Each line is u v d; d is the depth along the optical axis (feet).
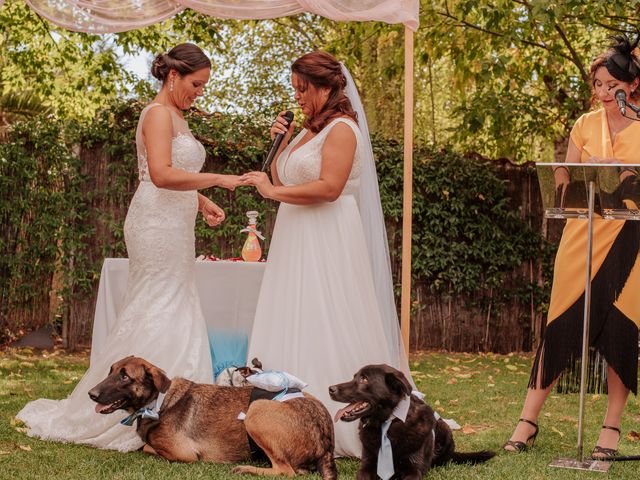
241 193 28.12
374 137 30.07
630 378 13.55
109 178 27.40
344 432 13.09
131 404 11.96
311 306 13.47
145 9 17.19
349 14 15.24
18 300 27.35
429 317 30.60
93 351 16.75
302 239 13.75
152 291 14.34
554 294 14.23
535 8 24.70
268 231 28.50
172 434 12.21
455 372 24.98
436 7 31.89
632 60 13.58
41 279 27.50
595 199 12.46
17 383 20.34
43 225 27.02
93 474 11.49
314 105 13.65
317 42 45.24
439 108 49.49
